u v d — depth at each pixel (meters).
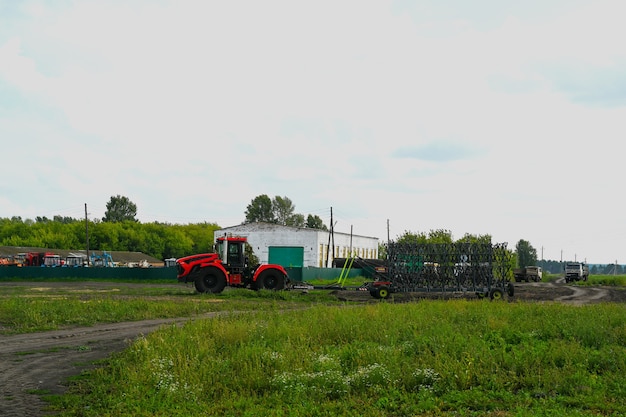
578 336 15.06
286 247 72.94
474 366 11.49
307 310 22.88
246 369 11.43
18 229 111.06
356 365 12.18
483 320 18.33
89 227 114.00
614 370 11.76
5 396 10.43
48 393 10.65
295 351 12.96
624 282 69.19
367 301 32.94
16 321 21.00
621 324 17.70
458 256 35.72
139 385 10.55
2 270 55.38
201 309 25.62
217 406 9.52
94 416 9.04
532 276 82.75
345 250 83.44
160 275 57.09
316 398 10.02
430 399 9.62
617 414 8.85
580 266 80.81
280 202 141.62
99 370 12.22
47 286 44.19
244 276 37.25
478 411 9.13
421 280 35.53
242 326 15.96
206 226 138.62
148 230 124.00
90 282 51.97
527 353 12.57
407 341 14.37
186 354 12.88
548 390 10.34
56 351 15.30
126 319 22.50
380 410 9.25
